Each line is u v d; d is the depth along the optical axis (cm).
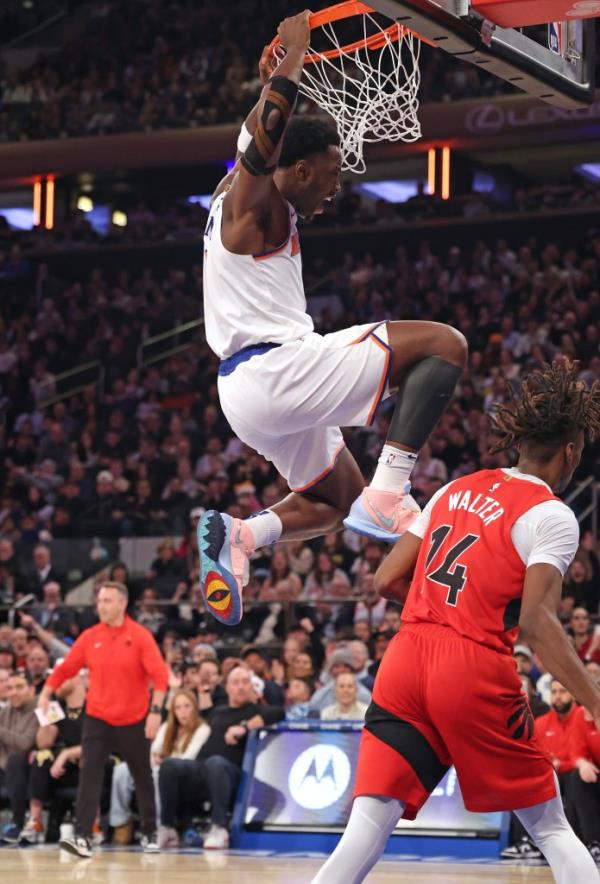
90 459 2048
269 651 1207
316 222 2377
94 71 2495
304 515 406
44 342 2348
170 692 1135
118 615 938
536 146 2247
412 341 373
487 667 335
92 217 2731
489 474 361
